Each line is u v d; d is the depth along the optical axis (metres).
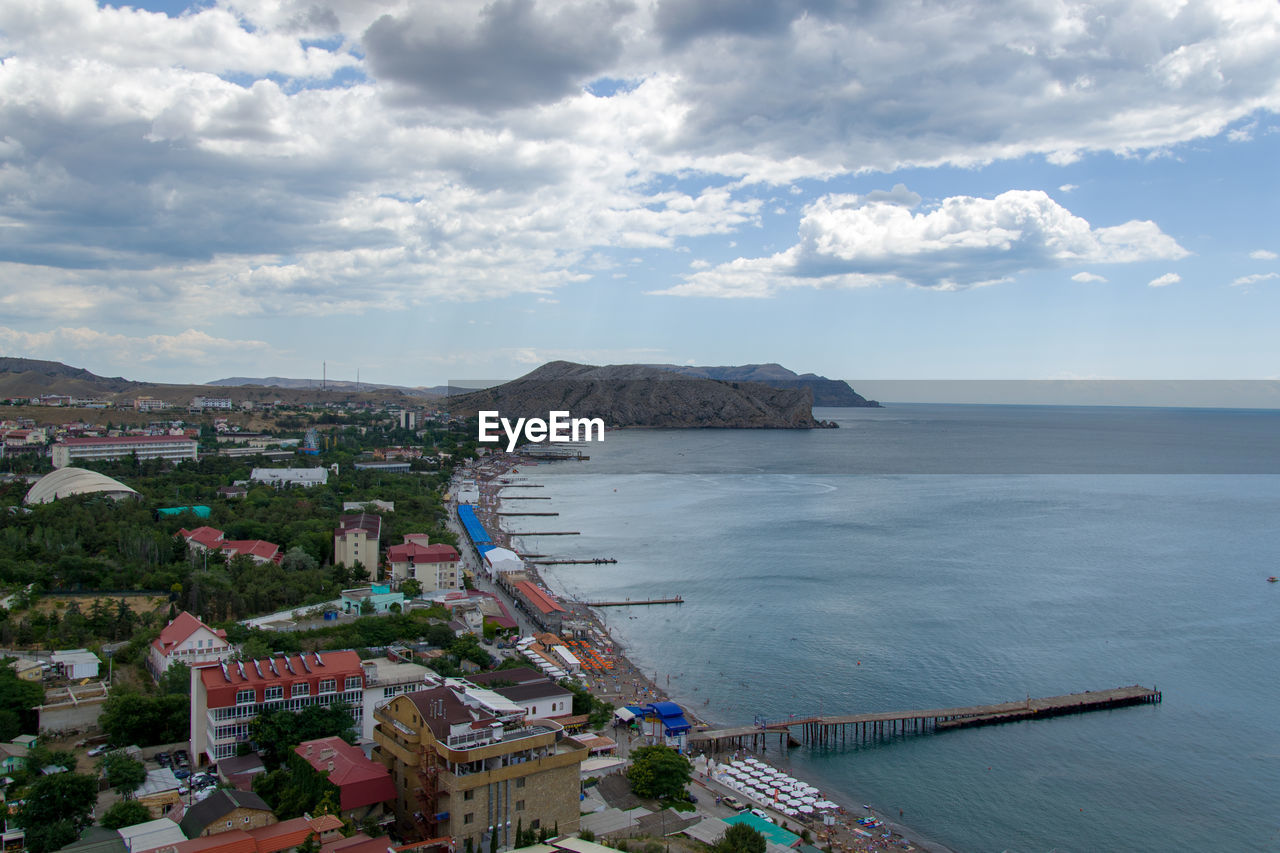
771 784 174.12
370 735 165.25
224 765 149.50
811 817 163.00
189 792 142.25
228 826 121.62
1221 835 159.25
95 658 189.75
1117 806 169.62
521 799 133.25
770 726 199.88
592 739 180.62
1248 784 177.88
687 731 193.75
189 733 162.12
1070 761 188.50
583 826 143.25
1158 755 190.88
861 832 157.88
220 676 157.75
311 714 156.75
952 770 184.25
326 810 129.25
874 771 183.88
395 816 136.50
